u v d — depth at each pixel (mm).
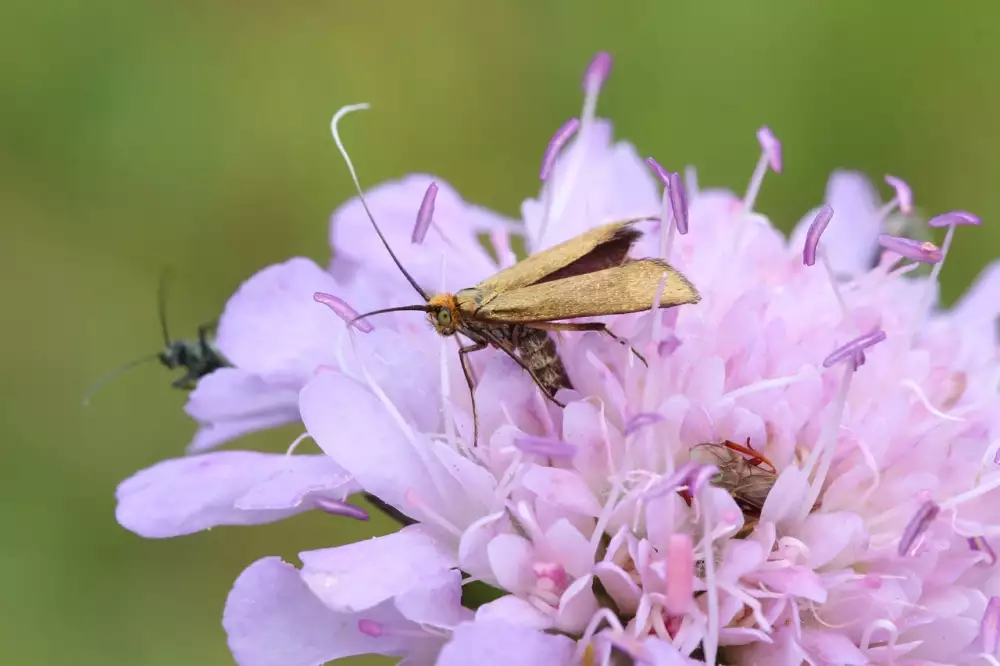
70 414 157
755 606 94
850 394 101
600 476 97
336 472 99
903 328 105
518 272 97
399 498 97
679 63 161
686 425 97
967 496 97
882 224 116
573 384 100
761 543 96
